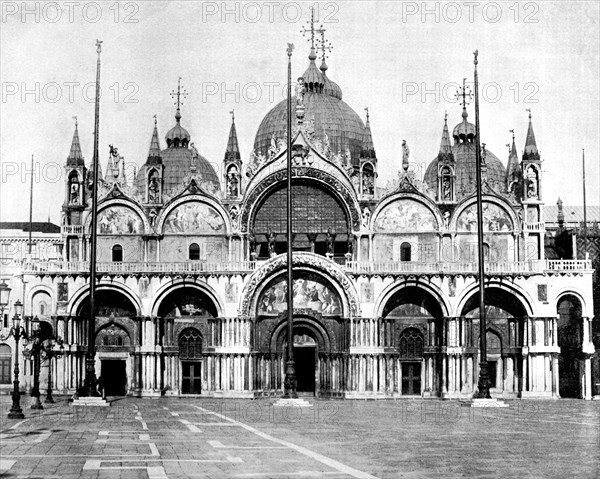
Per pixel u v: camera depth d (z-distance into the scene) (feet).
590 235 419.13
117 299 367.45
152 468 116.88
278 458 129.70
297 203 373.81
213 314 365.81
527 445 152.66
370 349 355.77
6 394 368.07
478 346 363.35
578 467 122.62
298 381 374.22
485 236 370.12
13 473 111.55
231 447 144.56
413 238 369.91
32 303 365.61
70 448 140.36
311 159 370.94
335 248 378.73
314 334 365.81
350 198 369.30
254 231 374.84
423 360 363.97
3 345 382.83
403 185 370.73
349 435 171.32
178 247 371.15
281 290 364.79
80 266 363.76
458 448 147.02
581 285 362.12
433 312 364.99
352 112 425.69
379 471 117.08
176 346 364.79
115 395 366.02
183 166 435.53
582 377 360.48
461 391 356.79
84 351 364.79
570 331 389.80
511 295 364.38
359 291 359.25
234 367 356.38
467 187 376.27
